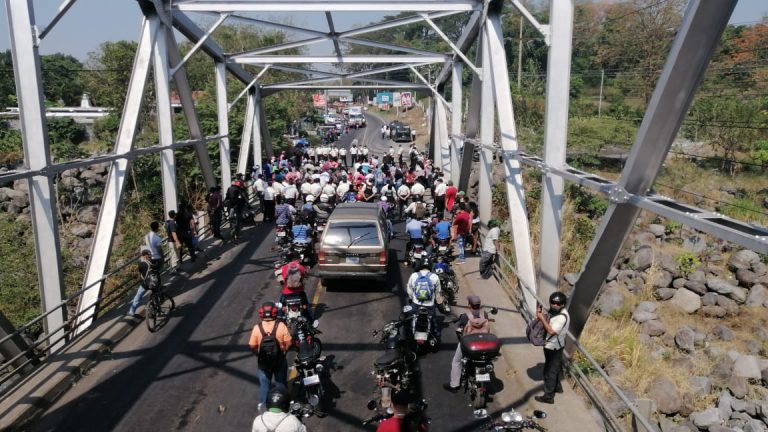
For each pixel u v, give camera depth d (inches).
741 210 845.2
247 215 802.8
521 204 475.8
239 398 315.3
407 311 364.8
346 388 327.0
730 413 409.7
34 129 362.6
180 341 397.4
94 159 428.5
